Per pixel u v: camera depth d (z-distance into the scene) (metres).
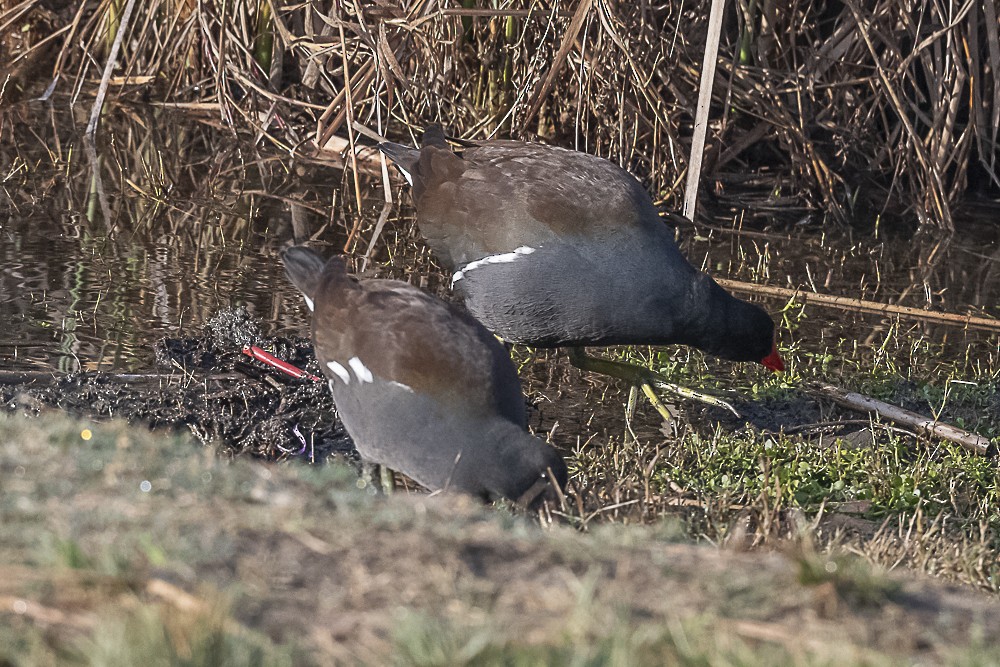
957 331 14.65
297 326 13.19
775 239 17.80
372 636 4.68
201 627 4.41
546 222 11.04
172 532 5.29
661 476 10.09
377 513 5.83
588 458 10.66
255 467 6.64
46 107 21.08
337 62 20.09
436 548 5.39
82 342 12.34
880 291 15.90
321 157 19.75
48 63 22.94
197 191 17.92
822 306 15.18
